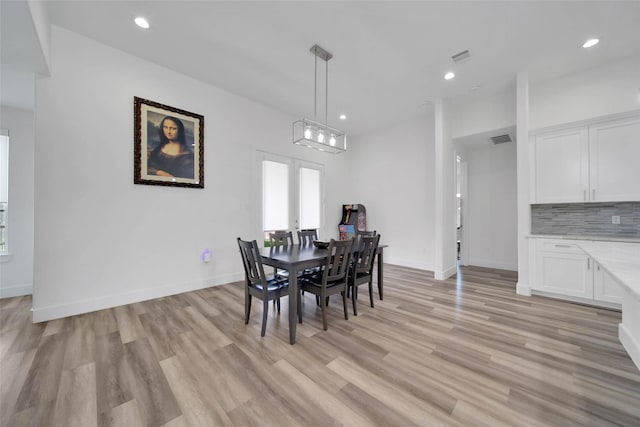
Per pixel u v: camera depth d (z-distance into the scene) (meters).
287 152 4.87
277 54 3.04
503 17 2.42
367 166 6.00
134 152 3.09
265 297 2.30
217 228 3.87
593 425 1.30
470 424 1.32
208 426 1.32
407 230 5.31
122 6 2.33
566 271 3.08
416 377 1.70
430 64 3.21
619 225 3.19
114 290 2.96
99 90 2.87
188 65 3.29
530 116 3.65
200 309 2.90
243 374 1.74
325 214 5.65
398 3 2.28
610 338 2.19
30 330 2.35
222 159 3.93
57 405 1.45
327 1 2.26
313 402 1.48
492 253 4.94
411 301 3.16
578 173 3.19
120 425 1.32
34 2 1.89
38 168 2.53
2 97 3.17
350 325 2.50
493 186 4.92
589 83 3.26
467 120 4.29
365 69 3.33
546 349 2.03
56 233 2.62
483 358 1.92
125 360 1.89
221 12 2.40
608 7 2.28
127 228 3.06
